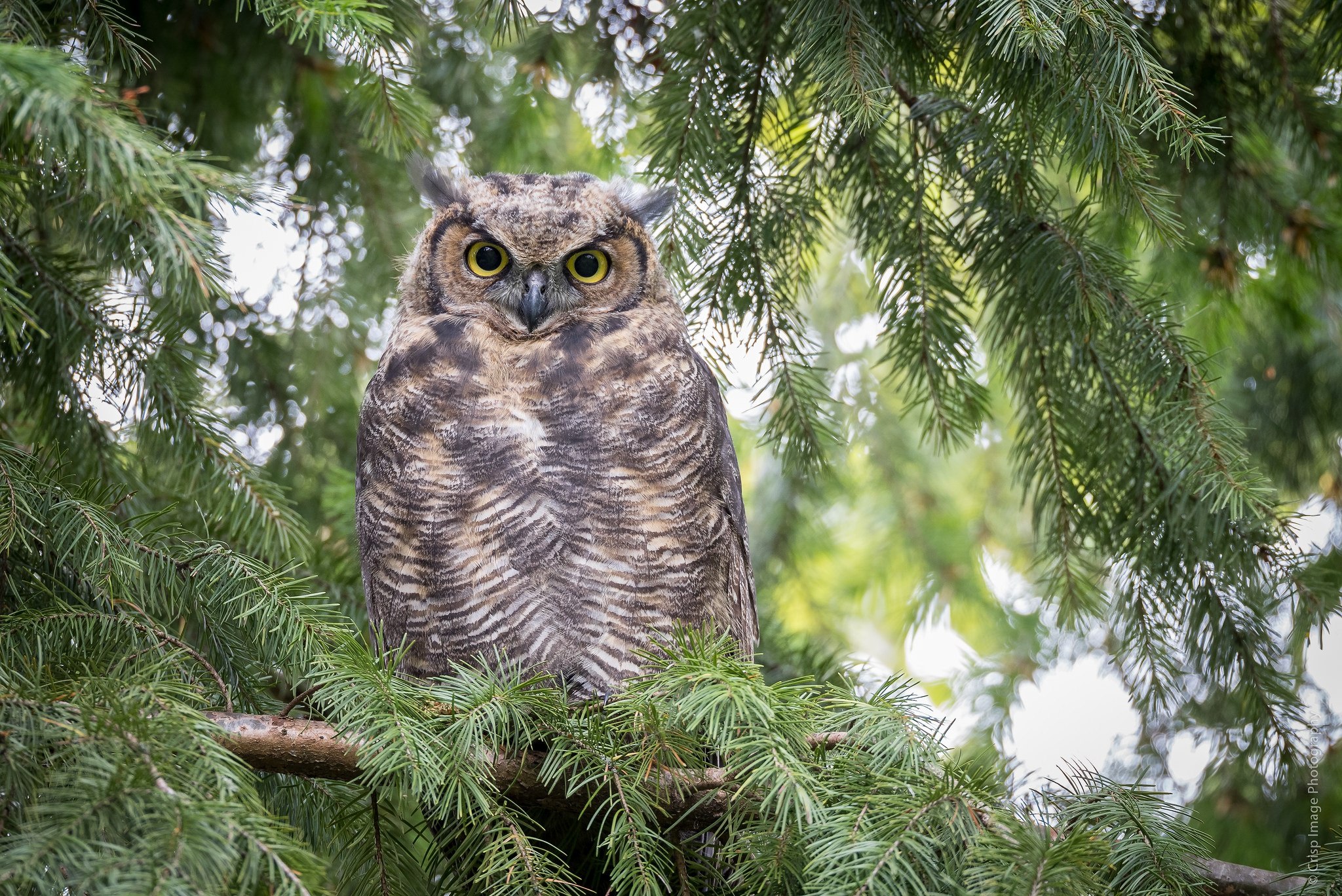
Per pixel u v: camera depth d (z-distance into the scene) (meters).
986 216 8.04
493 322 8.28
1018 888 4.81
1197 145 6.66
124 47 6.80
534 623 7.52
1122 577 8.27
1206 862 6.14
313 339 10.23
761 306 8.62
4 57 4.77
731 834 5.79
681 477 7.73
